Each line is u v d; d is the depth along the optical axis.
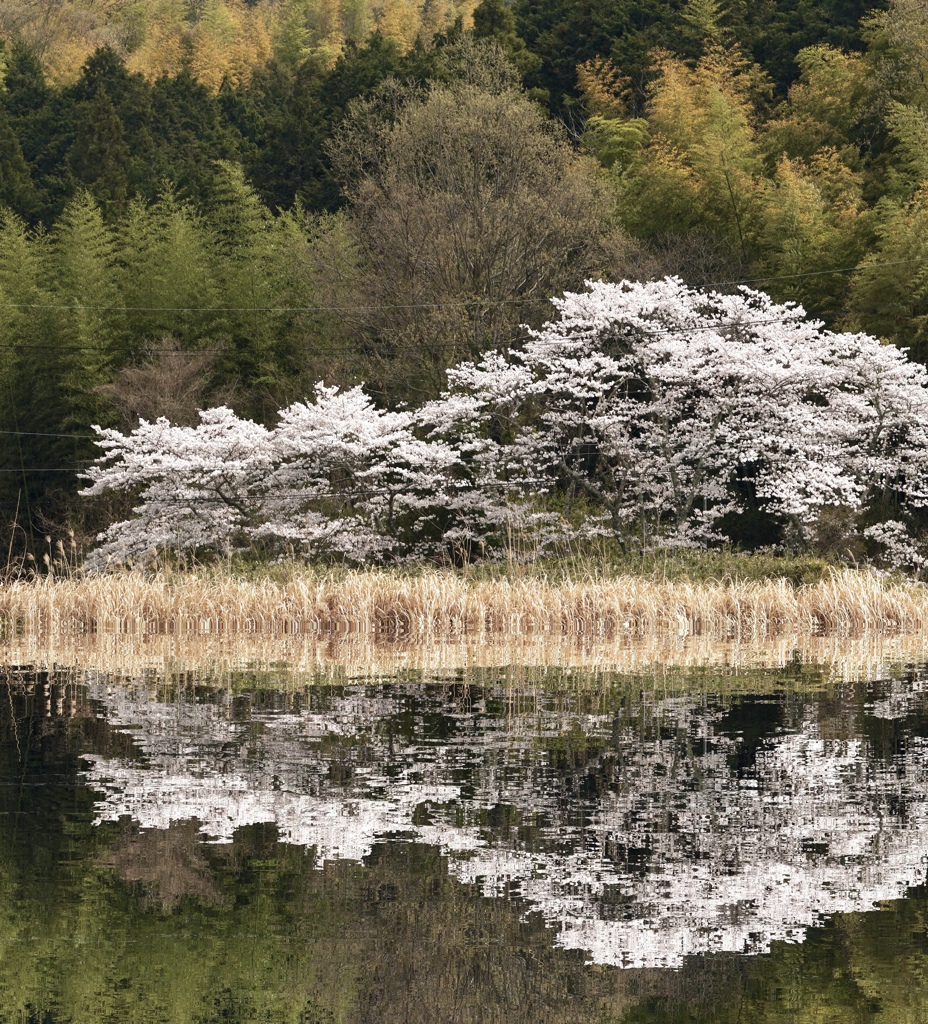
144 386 57.34
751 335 46.47
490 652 30.11
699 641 33.12
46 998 9.53
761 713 20.62
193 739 18.61
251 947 10.44
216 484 45.78
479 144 57.56
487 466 46.44
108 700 22.22
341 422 44.78
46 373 60.91
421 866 12.44
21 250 61.50
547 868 12.35
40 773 16.47
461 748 17.80
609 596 36.25
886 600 36.88
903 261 50.56
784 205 56.12
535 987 9.59
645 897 11.55
